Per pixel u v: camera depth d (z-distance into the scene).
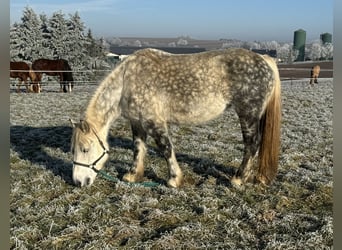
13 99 16.83
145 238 4.21
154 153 7.40
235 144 8.27
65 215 4.77
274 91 5.35
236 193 5.34
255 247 4.02
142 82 5.26
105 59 36.66
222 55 5.23
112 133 9.43
